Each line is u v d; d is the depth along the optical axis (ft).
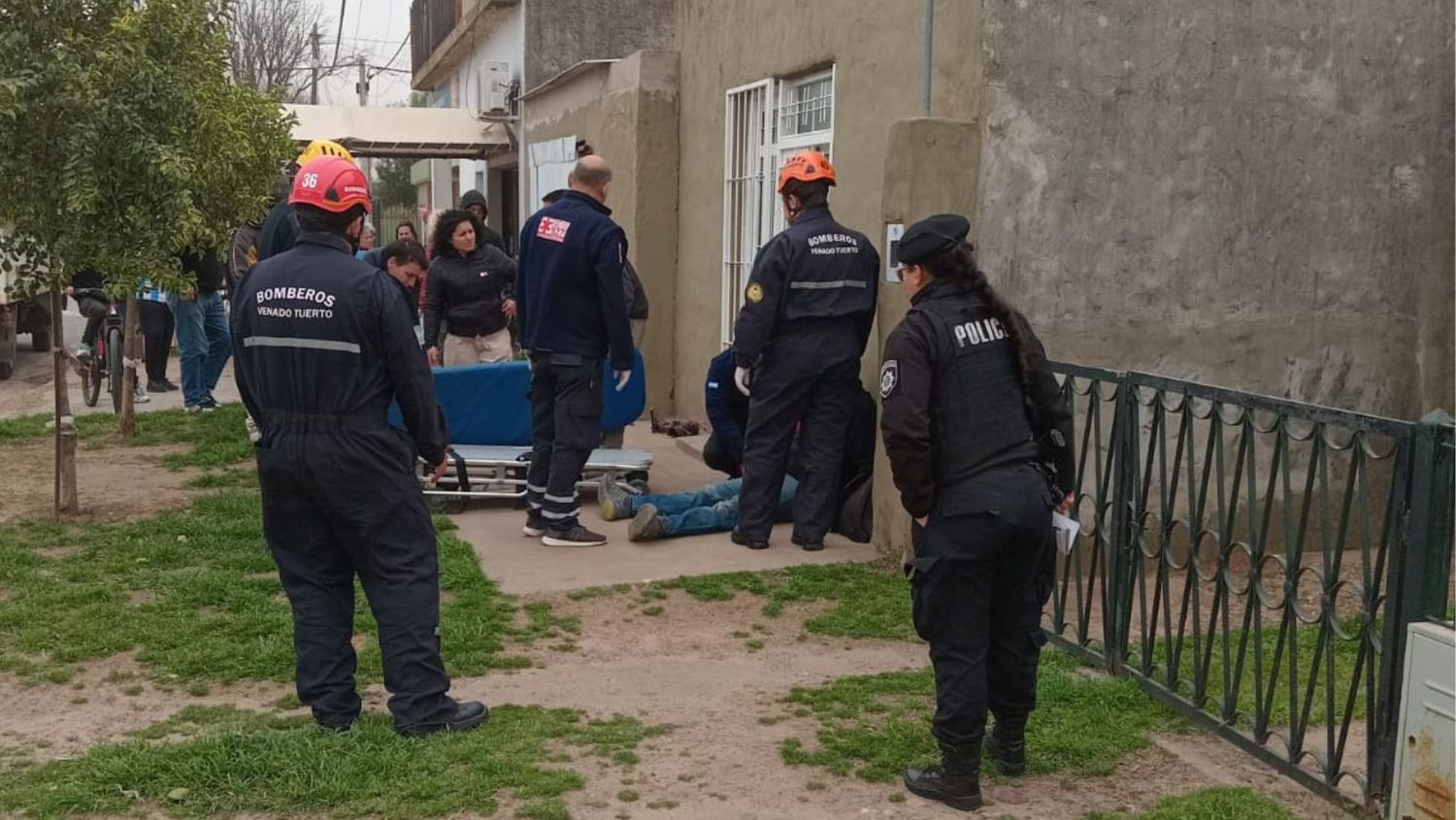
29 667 17.19
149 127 22.77
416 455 15.55
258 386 14.47
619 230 21.98
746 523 23.20
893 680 16.84
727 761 14.25
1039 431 13.24
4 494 27.30
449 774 13.48
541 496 23.61
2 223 22.90
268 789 13.24
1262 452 22.72
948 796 13.20
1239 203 22.36
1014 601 13.42
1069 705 16.05
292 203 14.57
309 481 14.34
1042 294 21.49
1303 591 21.34
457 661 17.49
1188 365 22.38
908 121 21.17
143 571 21.26
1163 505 16.37
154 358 43.68
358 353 14.20
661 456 31.55
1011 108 21.03
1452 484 12.18
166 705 16.16
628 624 19.30
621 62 37.55
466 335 29.81
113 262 22.70
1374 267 23.27
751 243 30.89
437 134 57.77
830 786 13.66
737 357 22.62
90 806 12.84
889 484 22.57
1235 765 14.51
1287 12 22.27
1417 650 11.83
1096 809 13.28
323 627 14.97
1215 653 18.02
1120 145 21.63
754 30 30.12
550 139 46.39
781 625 19.38
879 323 22.75
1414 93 23.15
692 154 34.86
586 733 14.92
